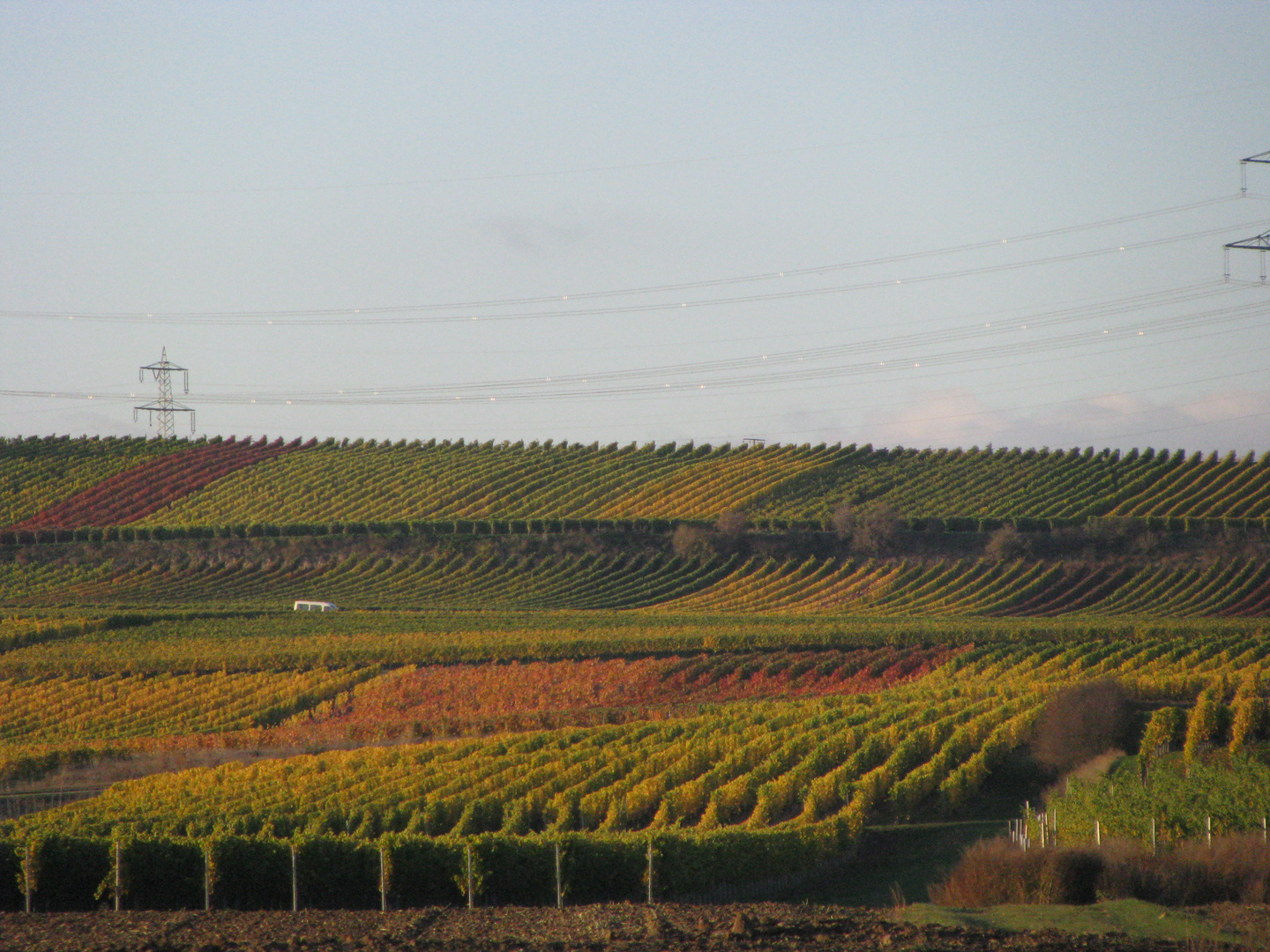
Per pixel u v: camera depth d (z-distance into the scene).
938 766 79.62
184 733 102.69
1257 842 49.03
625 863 51.97
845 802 75.06
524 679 120.69
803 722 93.81
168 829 60.25
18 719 108.81
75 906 49.19
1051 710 88.50
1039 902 45.31
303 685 117.19
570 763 81.12
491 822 68.12
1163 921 41.75
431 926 41.84
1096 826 54.38
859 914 43.56
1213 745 88.62
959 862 62.34
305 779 78.44
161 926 41.81
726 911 43.84
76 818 63.38
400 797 70.81
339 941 39.22
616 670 122.75
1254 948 38.38
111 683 118.81
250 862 49.47
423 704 114.31
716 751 83.75
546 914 43.72
